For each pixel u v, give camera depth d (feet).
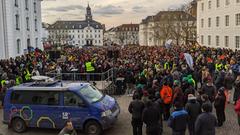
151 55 97.19
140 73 62.90
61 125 41.04
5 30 125.90
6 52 126.82
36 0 165.37
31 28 156.35
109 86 65.00
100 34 590.55
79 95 40.55
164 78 51.31
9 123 43.29
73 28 579.07
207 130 28.76
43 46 182.80
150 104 33.01
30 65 76.48
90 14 595.06
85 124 40.42
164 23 253.65
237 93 49.03
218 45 158.51
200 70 61.00
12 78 60.85
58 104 41.04
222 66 66.64
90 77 69.41
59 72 70.79
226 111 50.57
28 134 42.24
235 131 40.86
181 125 30.94
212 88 43.65
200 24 186.70
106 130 42.63
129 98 62.28
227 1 144.97
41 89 41.91
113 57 95.40
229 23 143.54
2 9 125.08
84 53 121.19
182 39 238.68
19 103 42.65
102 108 40.01
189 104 33.99
